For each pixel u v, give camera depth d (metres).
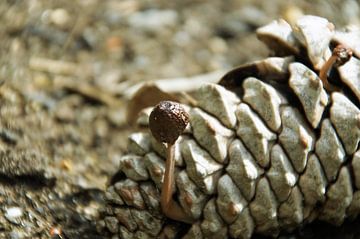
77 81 0.38
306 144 0.29
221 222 0.29
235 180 0.29
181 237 0.30
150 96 0.31
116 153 0.35
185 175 0.29
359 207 0.30
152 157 0.29
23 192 0.31
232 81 0.30
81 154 0.34
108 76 0.39
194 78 0.39
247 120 0.29
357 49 0.30
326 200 0.30
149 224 0.30
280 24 0.30
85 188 0.32
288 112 0.29
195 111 0.30
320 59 0.30
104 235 0.31
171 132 0.28
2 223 0.30
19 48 0.38
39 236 0.30
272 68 0.30
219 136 0.29
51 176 0.32
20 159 0.32
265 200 0.29
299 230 0.31
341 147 0.29
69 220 0.31
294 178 0.29
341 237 0.31
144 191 0.30
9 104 0.35
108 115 0.37
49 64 0.38
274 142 0.29
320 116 0.29
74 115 0.36
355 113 0.29
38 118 0.35
